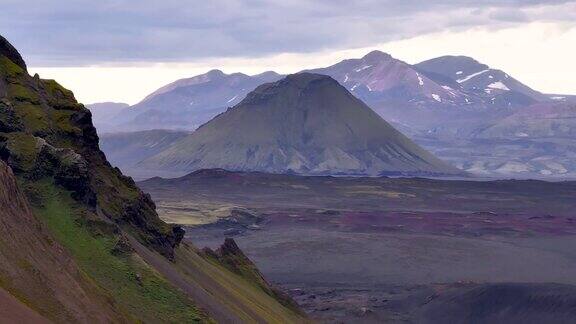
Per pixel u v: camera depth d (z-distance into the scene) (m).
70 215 72.06
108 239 72.88
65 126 88.88
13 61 90.44
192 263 101.56
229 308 90.06
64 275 56.66
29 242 55.78
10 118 75.94
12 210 56.84
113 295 65.56
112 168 97.38
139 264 72.81
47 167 74.06
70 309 52.88
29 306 48.34
